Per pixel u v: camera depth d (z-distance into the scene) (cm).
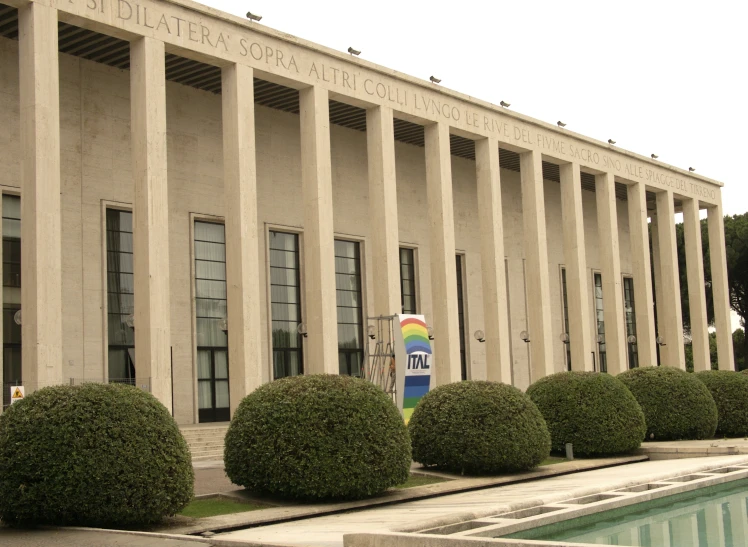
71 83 2391
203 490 1464
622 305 3478
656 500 1256
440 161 2808
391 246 2616
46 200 1869
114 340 2438
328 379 1378
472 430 1638
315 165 2445
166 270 2072
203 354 2656
